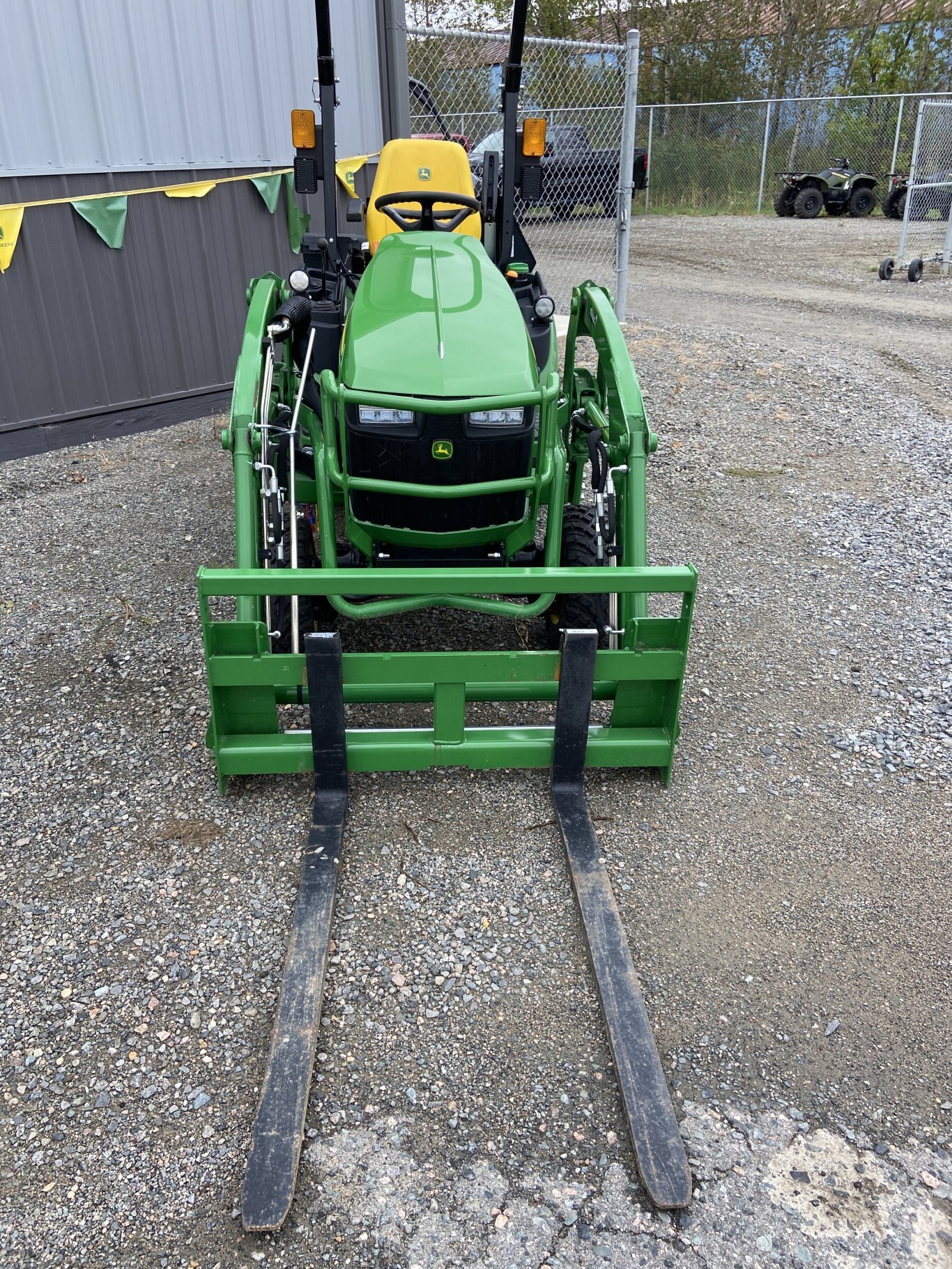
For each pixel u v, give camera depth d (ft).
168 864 9.67
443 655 9.95
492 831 10.26
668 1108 7.20
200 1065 7.66
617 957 8.45
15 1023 7.97
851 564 16.78
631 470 11.69
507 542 11.12
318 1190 6.75
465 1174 6.89
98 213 20.67
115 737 11.63
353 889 9.43
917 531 18.08
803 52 87.40
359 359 10.30
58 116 19.66
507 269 14.19
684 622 9.97
